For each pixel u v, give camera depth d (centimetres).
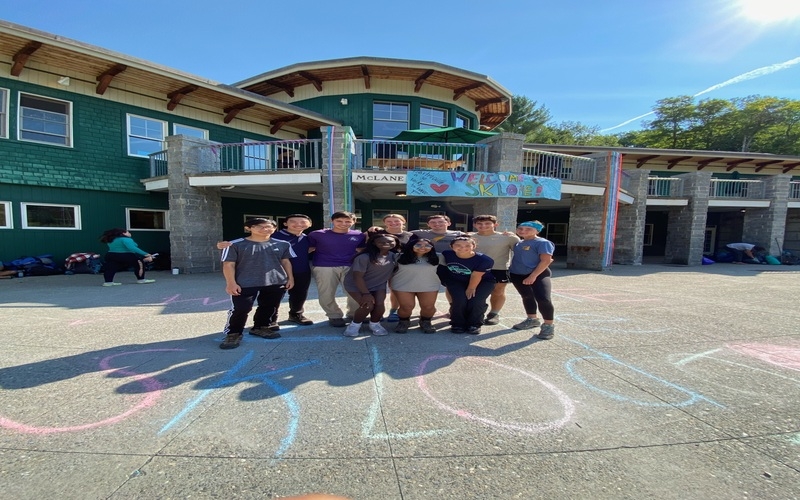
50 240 1021
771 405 268
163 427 233
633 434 229
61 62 983
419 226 1655
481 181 985
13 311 559
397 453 209
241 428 233
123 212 1144
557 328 476
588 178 1238
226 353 372
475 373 324
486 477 189
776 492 178
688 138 3847
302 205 1639
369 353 375
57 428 231
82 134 1056
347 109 1488
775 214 1641
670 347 398
